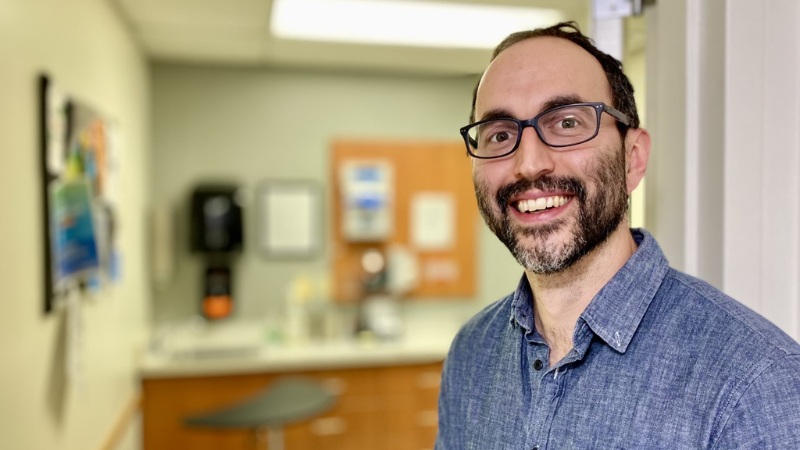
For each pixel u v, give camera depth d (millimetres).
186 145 3527
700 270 1025
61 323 1805
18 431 1463
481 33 3014
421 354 3199
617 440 744
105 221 2301
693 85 1025
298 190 3633
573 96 818
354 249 3678
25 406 1513
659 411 726
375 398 3184
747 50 949
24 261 1518
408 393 3221
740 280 962
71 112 1883
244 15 2723
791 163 937
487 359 982
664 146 1093
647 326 779
